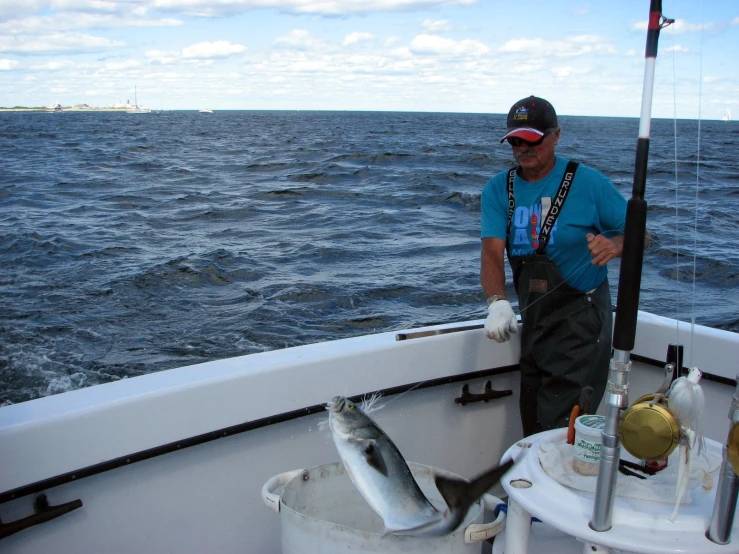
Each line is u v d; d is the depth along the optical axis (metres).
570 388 2.64
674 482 1.65
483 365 2.85
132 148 54.06
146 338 8.64
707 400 2.81
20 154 46.28
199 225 18.20
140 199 23.72
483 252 2.83
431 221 19.19
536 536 1.94
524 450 1.88
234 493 2.36
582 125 113.88
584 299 2.62
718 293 11.44
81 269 12.38
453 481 1.74
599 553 1.53
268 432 2.40
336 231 17.30
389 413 2.69
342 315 9.77
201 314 9.69
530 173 2.72
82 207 21.58
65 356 7.93
